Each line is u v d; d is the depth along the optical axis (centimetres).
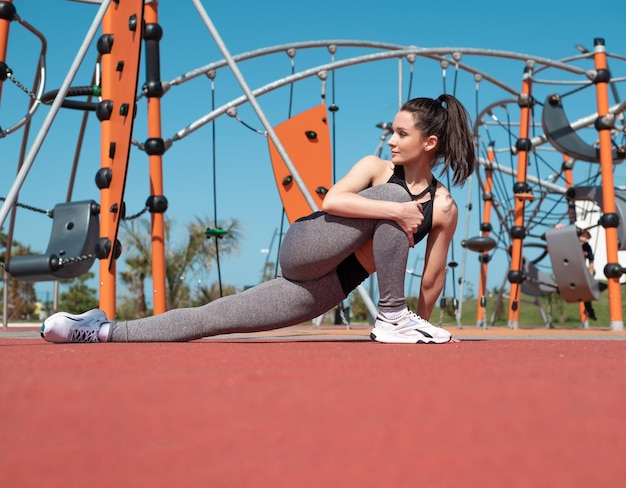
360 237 290
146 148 624
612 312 909
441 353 212
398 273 297
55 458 70
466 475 64
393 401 99
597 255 2395
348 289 304
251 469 66
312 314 302
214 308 297
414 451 73
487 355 200
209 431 81
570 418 91
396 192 295
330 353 206
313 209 542
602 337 555
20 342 340
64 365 151
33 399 100
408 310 305
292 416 89
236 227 1855
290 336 526
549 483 62
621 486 62
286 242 296
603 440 79
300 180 542
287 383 117
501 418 89
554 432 83
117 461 69
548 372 140
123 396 103
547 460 70
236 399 100
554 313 2012
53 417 89
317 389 110
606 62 920
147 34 620
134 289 2302
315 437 79
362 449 73
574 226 915
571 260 912
